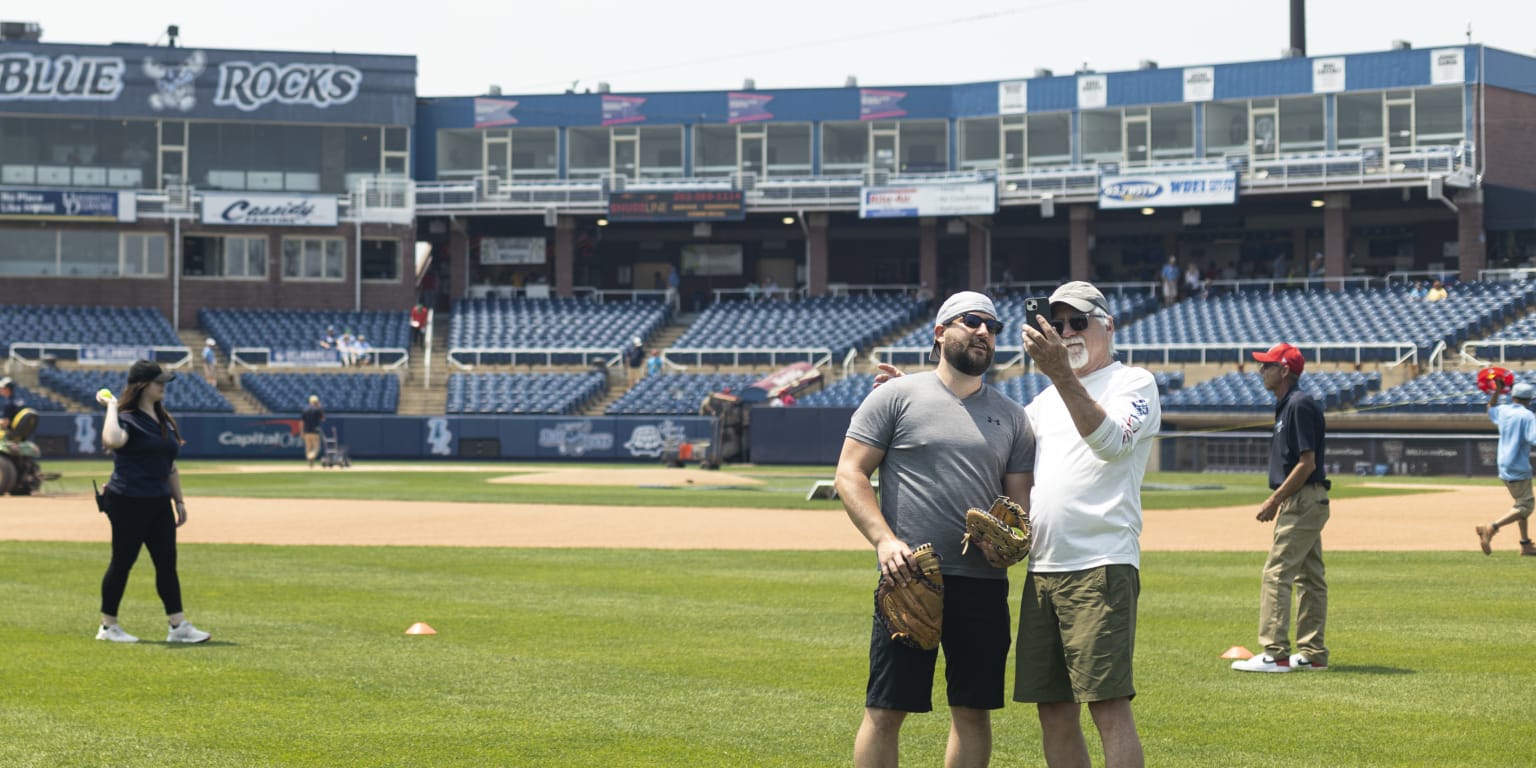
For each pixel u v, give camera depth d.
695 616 12.47
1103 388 6.21
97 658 10.25
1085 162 55.16
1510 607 12.98
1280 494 9.73
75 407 49.53
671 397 49.69
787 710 8.54
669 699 8.85
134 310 55.06
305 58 57.84
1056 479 6.14
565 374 51.78
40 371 50.31
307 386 51.66
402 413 51.72
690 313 58.25
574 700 8.81
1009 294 54.66
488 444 49.16
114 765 7.14
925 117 56.81
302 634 11.41
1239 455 39.41
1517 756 7.37
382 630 11.63
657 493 30.14
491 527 21.75
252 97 57.59
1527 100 51.09
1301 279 51.12
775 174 58.06
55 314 53.94
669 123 58.44
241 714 8.38
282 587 14.49
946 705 8.84
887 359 50.53
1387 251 55.06
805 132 57.88
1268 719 8.27
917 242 60.16
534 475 38.38
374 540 19.69
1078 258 53.16
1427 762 7.25
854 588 14.48
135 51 56.97
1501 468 17.30
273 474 38.22
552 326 55.72
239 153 57.81
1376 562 16.73
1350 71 51.72
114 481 10.80
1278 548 9.82
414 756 7.38
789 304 55.50
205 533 20.58
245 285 57.00
